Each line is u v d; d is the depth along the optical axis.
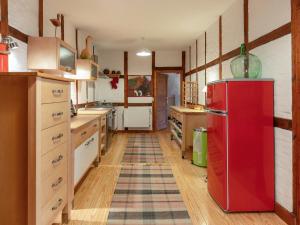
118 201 3.07
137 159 5.11
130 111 8.86
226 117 2.75
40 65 3.26
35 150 1.77
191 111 5.24
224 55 4.66
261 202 2.80
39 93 1.80
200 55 6.53
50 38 3.27
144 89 8.86
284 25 2.69
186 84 7.49
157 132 8.91
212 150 3.14
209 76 5.68
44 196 1.93
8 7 2.74
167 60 8.80
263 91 2.79
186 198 3.18
